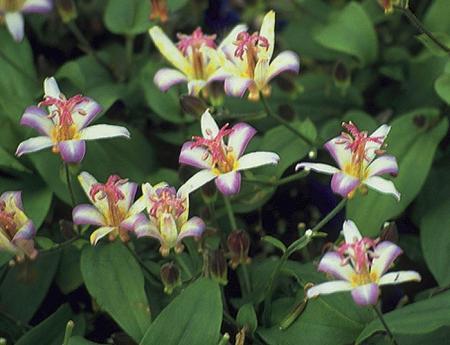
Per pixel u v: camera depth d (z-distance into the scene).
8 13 0.71
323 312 0.65
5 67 0.76
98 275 0.66
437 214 0.72
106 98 0.75
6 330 0.69
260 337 0.66
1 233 0.63
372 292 0.58
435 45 0.72
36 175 0.74
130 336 0.65
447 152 0.76
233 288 0.71
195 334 0.62
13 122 0.74
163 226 0.62
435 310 0.63
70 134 0.65
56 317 0.68
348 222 0.61
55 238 0.73
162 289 0.68
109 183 0.63
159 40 0.70
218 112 0.73
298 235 0.76
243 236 0.66
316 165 0.63
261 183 0.70
